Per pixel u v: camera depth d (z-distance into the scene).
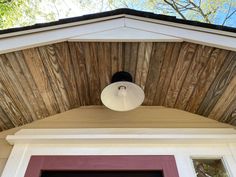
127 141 1.77
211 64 1.60
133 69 1.73
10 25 4.98
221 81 1.68
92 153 1.71
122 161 1.67
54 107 1.96
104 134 1.80
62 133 1.84
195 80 1.75
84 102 2.05
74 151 1.72
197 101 1.92
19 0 5.20
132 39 1.50
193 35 1.49
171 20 1.53
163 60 1.65
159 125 1.96
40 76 1.66
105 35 1.52
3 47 1.41
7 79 1.59
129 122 1.98
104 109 2.07
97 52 1.60
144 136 1.78
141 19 1.59
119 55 1.62
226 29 1.46
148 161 1.68
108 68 1.72
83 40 1.51
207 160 1.75
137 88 1.63
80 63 1.66
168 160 1.70
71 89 1.85
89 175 1.61
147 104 2.08
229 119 1.96
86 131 1.86
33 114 1.92
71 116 2.03
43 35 1.49
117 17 1.61
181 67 1.68
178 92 1.89
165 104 2.06
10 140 1.76
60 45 1.52
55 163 1.65
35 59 1.55
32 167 1.63
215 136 1.80
